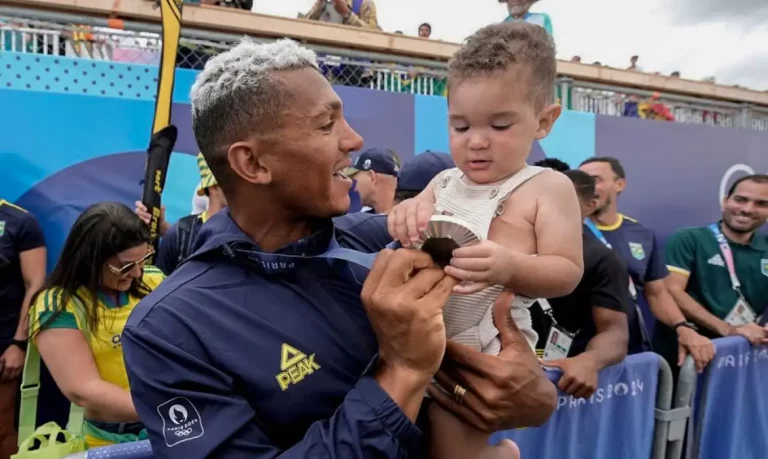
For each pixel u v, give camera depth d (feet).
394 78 12.69
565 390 6.21
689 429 8.05
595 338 6.88
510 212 3.70
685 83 16.81
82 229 6.24
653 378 7.39
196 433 2.93
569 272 3.44
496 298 3.64
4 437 8.36
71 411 6.28
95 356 6.31
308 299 3.36
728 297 10.69
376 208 10.04
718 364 8.20
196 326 3.13
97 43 10.07
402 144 11.87
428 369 2.97
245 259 3.39
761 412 8.82
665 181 15.11
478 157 3.71
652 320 12.88
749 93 18.15
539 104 3.73
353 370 3.34
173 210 10.28
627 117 14.46
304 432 3.21
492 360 3.42
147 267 7.55
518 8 14.84
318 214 3.37
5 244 8.57
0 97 8.95
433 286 2.98
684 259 10.98
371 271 3.04
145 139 10.00
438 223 2.99
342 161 3.34
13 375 8.45
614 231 10.07
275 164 3.19
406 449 2.95
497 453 3.78
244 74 3.15
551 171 3.85
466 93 3.68
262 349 3.14
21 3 9.51
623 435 7.16
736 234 10.85
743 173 16.40
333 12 14.73
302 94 3.15
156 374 3.07
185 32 10.52
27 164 9.20
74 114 9.46
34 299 6.36
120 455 4.27
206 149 3.41
